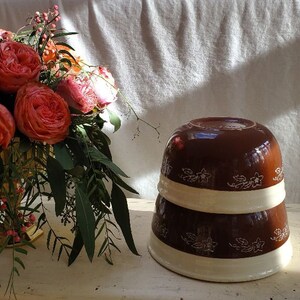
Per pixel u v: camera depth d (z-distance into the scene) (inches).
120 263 26.8
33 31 26.2
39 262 26.8
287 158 37.2
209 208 24.2
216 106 36.7
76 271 26.0
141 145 38.0
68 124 23.1
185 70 36.1
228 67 35.7
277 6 34.5
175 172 25.2
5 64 22.5
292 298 23.7
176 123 37.2
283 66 35.4
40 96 22.5
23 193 26.2
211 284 24.7
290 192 37.9
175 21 35.2
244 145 24.2
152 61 36.1
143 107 37.1
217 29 35.1
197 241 24.7
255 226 24.5
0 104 22.5
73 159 24.7
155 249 27.2
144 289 24.4
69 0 35.4
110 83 26.6
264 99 36.2
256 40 35.1
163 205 26.5
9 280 23.8
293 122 36.5
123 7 35.4
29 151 24.0
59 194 23.3
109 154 27.6
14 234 24.5
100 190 25.3
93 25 35.8
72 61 26.5
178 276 25.5
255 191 24.3
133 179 38.7
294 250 28.2
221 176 23.9
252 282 24.9
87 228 24.0
